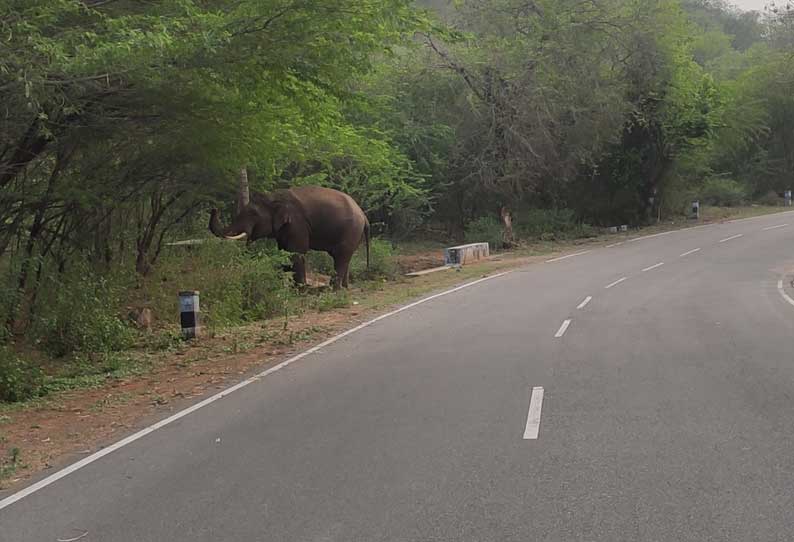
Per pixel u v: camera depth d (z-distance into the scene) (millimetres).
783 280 22062
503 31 36875
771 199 55719
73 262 16391
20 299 14086
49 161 14766
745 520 5043
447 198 38969
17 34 8648
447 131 35562
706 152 47719
